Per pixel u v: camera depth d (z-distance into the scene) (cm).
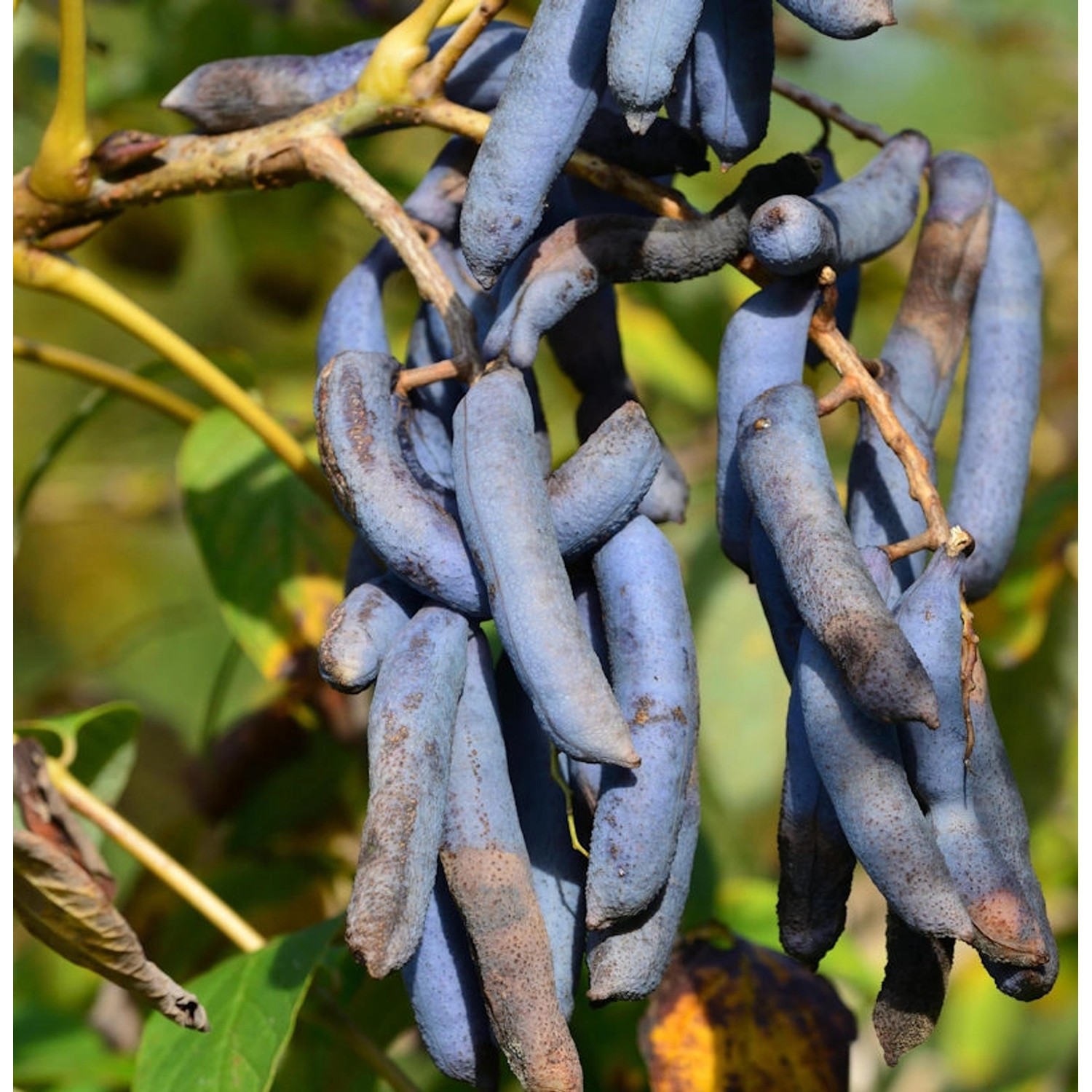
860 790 82
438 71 91
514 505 82
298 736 114
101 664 143
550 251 86
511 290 86
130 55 143
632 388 91
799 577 82
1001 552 90
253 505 108
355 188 91
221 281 233
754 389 86
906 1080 165
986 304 91
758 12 84
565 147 85
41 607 276
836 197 87
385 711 83
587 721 81
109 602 276
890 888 82
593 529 84
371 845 81
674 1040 100
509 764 85
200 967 113
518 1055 82
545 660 82
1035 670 129
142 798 117
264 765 115
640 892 83
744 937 104
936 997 83
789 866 84
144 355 278
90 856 94
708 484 143
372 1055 102
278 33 135
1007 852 84
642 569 84
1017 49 169
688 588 135
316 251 151
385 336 91
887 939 84
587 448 84
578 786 84
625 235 86
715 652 131
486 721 84
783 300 86
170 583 276
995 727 84
